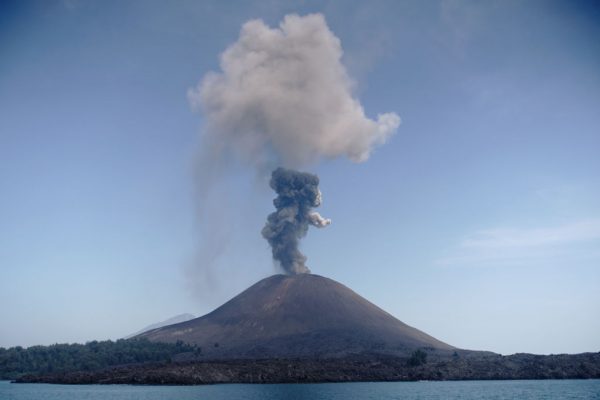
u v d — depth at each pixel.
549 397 182.75
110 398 193.25
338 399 185.75
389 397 192.12
